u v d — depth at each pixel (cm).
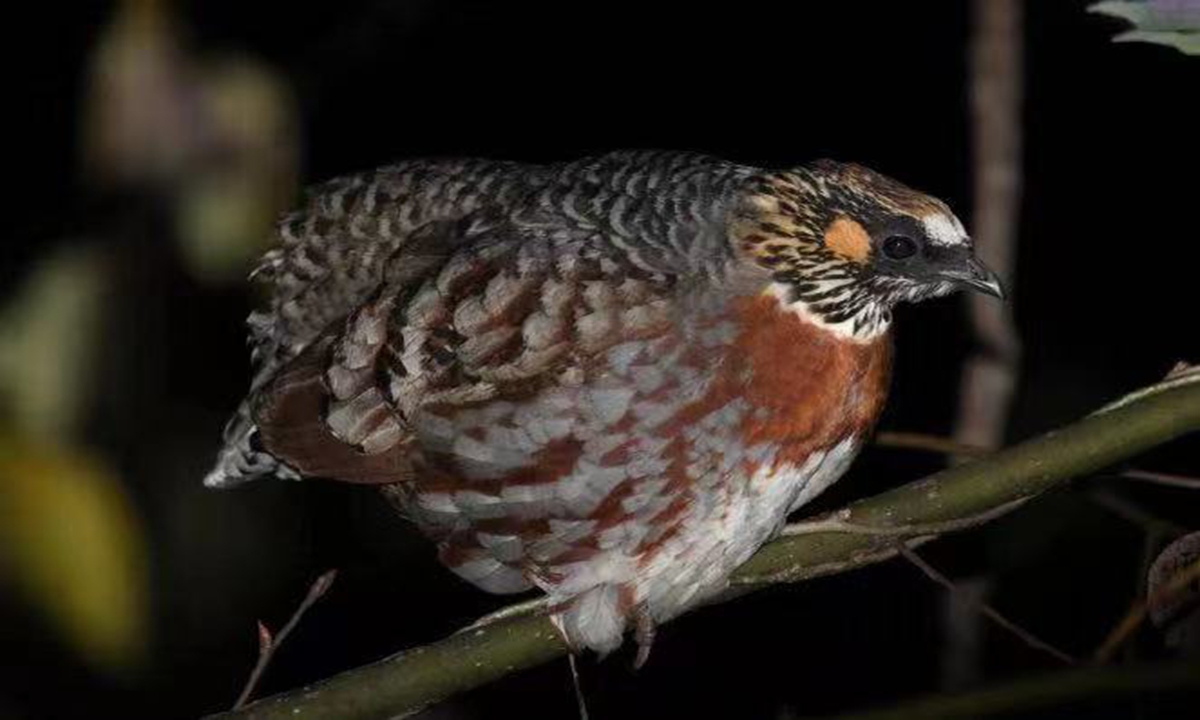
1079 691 483
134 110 508
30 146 880
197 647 1220
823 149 1614
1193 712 677
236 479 960
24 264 558
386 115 1573
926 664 1310
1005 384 1003
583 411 834
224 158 519
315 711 770
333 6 1461
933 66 1605
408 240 908
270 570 1230
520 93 1606
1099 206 1532
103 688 1193
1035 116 1545
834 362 862
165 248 532
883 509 791
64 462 446
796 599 1341
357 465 877
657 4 1617
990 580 1062
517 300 838
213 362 988
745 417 843
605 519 851
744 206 855
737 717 1326
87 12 908
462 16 1597
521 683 1330
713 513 852
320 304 935
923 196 863
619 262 844
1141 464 1301
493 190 919
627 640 1330
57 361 503
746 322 843
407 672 777
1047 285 1516
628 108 1614
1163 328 1502
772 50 1622
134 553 452
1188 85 1530
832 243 846
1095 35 1536
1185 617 718
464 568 894
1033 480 750
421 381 850
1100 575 1165
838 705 1319
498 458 848
